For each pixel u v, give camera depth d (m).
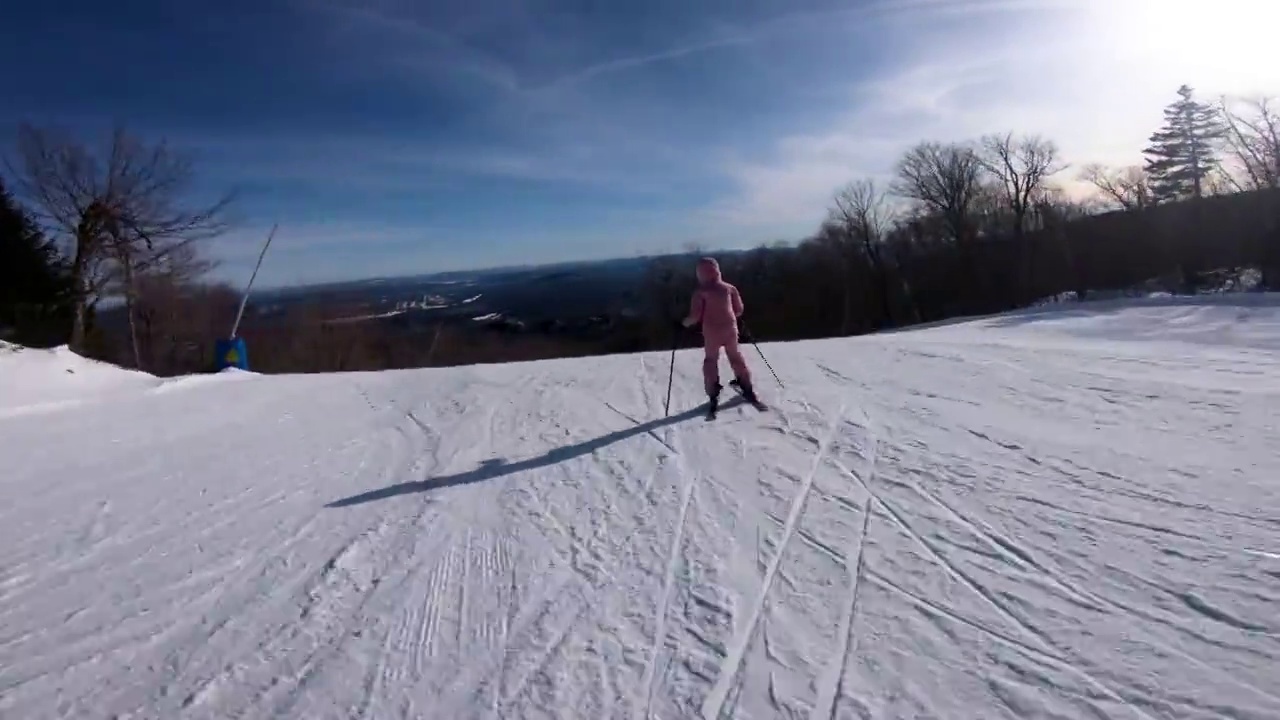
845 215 54.88
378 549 5.57
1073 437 6.37
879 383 9.30
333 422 10.55
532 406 10.17
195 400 13.26
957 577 4.25
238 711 3.68
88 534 6.46
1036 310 22.66
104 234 27.70
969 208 51.06
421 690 3.71
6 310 27.22
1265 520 4.41
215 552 5.80
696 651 3.81
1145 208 44.00
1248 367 8.52
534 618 4.32
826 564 4.59
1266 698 3.00
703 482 6.29
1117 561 4.19
